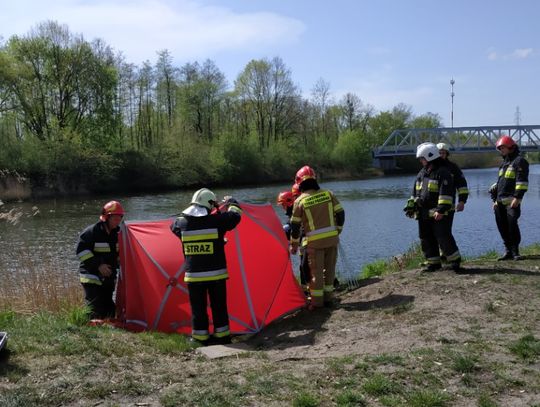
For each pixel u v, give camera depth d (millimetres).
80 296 9320
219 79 65562
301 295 8062
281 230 8039
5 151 41156
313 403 4164
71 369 4859
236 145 60656
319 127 84562
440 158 8180
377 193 45000
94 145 49688
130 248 7410
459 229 22609
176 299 7316
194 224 6570
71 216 29953
